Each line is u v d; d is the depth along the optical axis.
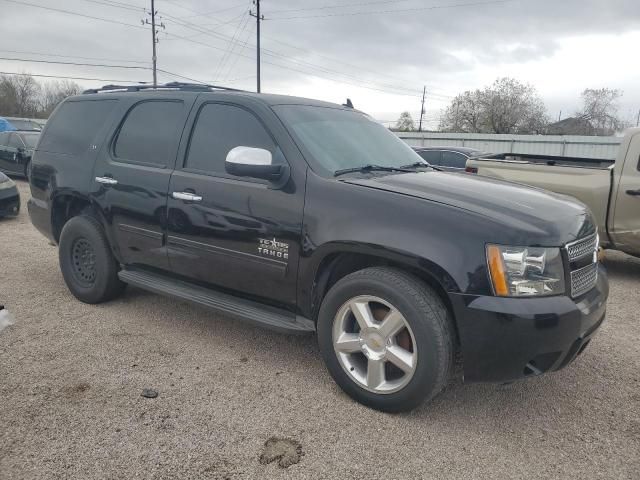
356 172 3.45
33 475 2.43
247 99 3.69
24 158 14.73
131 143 4.26
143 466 2.52
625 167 6.20
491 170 7.28
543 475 2.57
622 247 6.37
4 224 8.77
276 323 3.35
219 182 3.59
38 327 4.15
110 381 3.32
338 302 3.09
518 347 2.67
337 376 3.19
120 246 4.28
